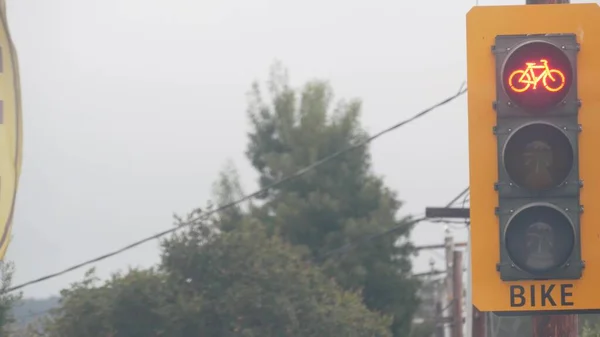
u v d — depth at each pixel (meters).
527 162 30.70
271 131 149.88
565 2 35.00
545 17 31.91
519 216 30.41
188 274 78.75
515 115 31.06
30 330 73.94
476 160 31.62
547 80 30.70
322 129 142.50
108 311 75.12
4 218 39.69
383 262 136.38
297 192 141.12
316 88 145.25
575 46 31.47
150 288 76.19
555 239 30.36
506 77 30.81
